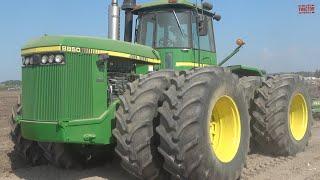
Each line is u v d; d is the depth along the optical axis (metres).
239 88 6.61
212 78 6.01
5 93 36.53
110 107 6.16
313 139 10.82
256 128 8.19
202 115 5.75
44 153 7.09
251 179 6.70
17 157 7.43
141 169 5.85
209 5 8.23
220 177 6.05
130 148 5.77
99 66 6.21
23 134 6.18
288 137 8.30
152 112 5.82
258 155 8.45
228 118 6.54
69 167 7.07
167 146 5.63
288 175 6.98
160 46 7.96
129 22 8.42
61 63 5.85
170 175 6.14
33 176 6.69
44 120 5.92
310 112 9.27
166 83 5.99
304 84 9.06
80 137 5.90
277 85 8.27
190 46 7.92
